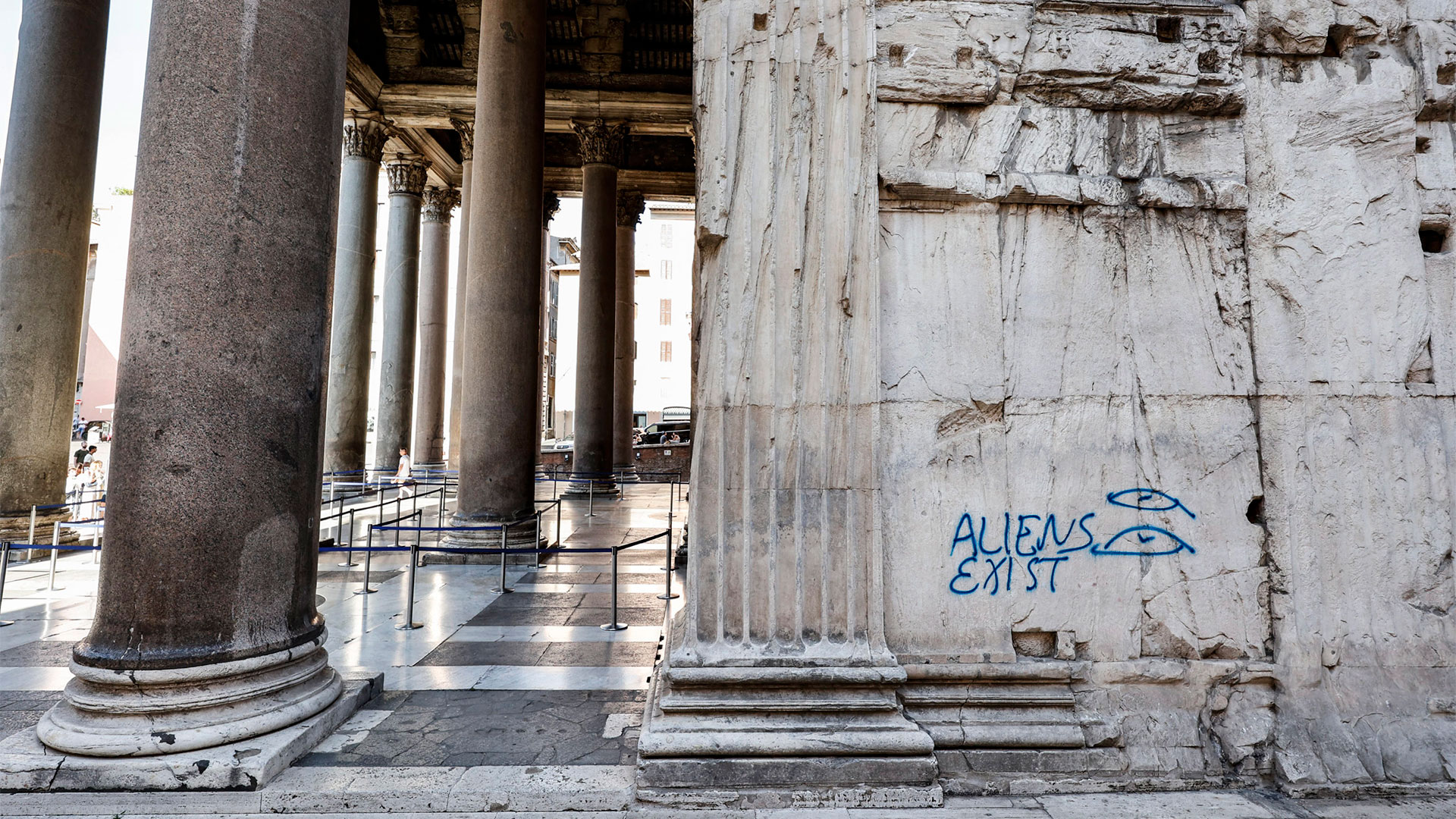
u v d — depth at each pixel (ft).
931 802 12.46
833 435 14.06
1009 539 14.43
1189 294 15.07
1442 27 15.87
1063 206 15.10
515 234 33.71
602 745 14.24
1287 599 14.37
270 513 14.35
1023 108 15.26
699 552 13.85
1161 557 14.52
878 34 15.03
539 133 34.37
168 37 14.17
